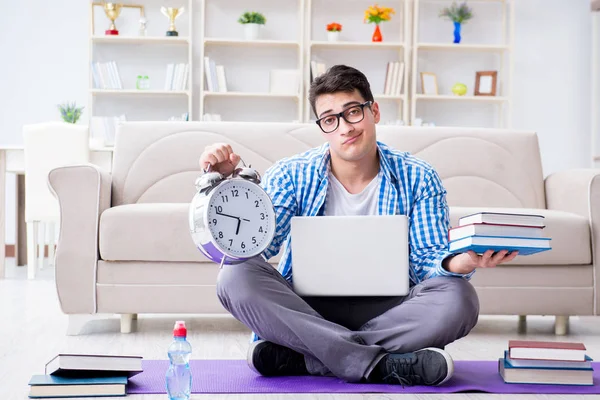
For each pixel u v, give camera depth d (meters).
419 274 1.95
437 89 6.71
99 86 6.28
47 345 2.53
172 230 2.80
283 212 1.98
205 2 6.61
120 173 3.39
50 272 5.34
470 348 2.54
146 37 6.29
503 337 2.82
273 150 3.46
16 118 6.50
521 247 1.64
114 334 2.79
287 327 1.81
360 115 1.87
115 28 6.41
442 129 3.58
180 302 2.83
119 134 3.46
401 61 6.58
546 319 3.39
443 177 3.49
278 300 1.81
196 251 2.81
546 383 1.83
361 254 1.86
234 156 1.79
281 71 6.44
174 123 3.50
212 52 6.64
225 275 1.84
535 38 6.81
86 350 2.42
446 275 1.83
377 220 1.86
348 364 1.79
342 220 1.87
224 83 6.40
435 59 6.75
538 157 3.55
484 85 6.61
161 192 3.38
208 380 1.86
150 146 3.43
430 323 1.79
